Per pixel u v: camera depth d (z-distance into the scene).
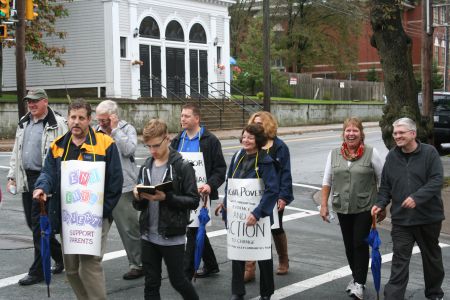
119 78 34.53
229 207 6.58
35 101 7.27
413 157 6.38
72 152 5.81
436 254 6.53
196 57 39.09
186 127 7.38
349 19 55.88
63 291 6.95
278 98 48.00
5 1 20.44
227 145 26.23
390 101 14.27
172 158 5.81
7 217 10.99
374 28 14.32
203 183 7.26
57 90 35.81
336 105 46.97
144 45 35.88
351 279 7.79
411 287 7.56
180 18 37.88
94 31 34.59
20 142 7.41
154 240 5.71
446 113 23.83
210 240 9.62
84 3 34.66
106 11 34.12
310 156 22.14
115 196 5.82
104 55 34.38
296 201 13.78
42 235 5.73
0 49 30.39
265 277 6.61
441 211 6.45
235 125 35.84
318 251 9.27
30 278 7.16
